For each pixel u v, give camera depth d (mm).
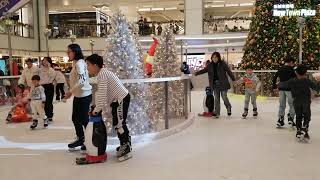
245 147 4480
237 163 3764
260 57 10688
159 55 6484
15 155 4254
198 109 8438
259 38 10781
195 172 3463
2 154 4309
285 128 5781
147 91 5211
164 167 3645
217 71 6988
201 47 19109
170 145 4621
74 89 4246
